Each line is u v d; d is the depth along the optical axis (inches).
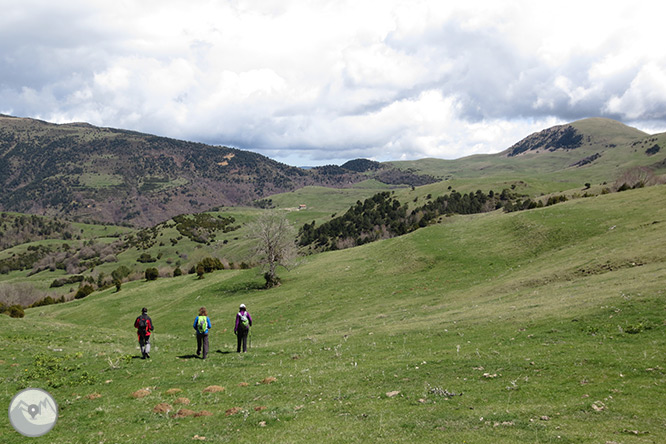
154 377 681.0
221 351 972.6
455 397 484.4
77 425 454.9
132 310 2711.6
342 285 2220.7
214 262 3740.2
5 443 405.4
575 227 1974.7
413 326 1093.1
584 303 913.5
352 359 773.9
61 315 2918.3
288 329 1571.1
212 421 450.3
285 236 2635.3
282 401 521.7
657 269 1098.7
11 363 772.6
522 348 692.1
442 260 2194.9
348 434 387.5
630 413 386.9
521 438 350.6
